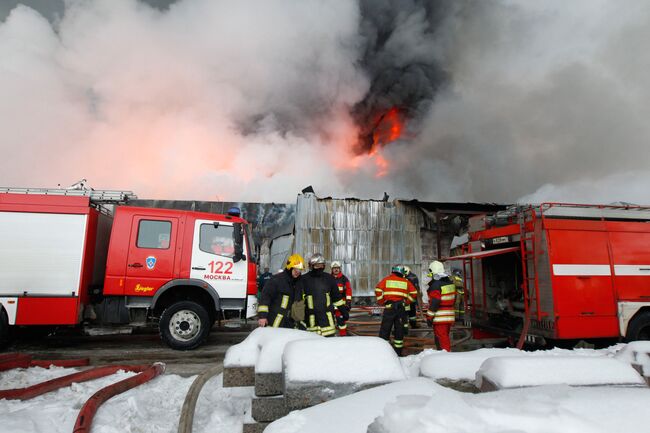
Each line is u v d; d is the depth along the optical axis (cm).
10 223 671
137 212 707
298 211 1459
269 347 275
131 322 690
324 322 493
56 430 293
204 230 725
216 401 364
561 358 241
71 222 689
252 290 725
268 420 258
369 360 240
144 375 418
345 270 1441
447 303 637
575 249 640
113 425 291
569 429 126
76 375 418
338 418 165
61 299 659
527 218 665
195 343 682
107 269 680
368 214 1497
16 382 447
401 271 666
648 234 684
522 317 670
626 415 146
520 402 143
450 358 308
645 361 292
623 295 646
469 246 820
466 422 121
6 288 652
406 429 117
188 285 706
